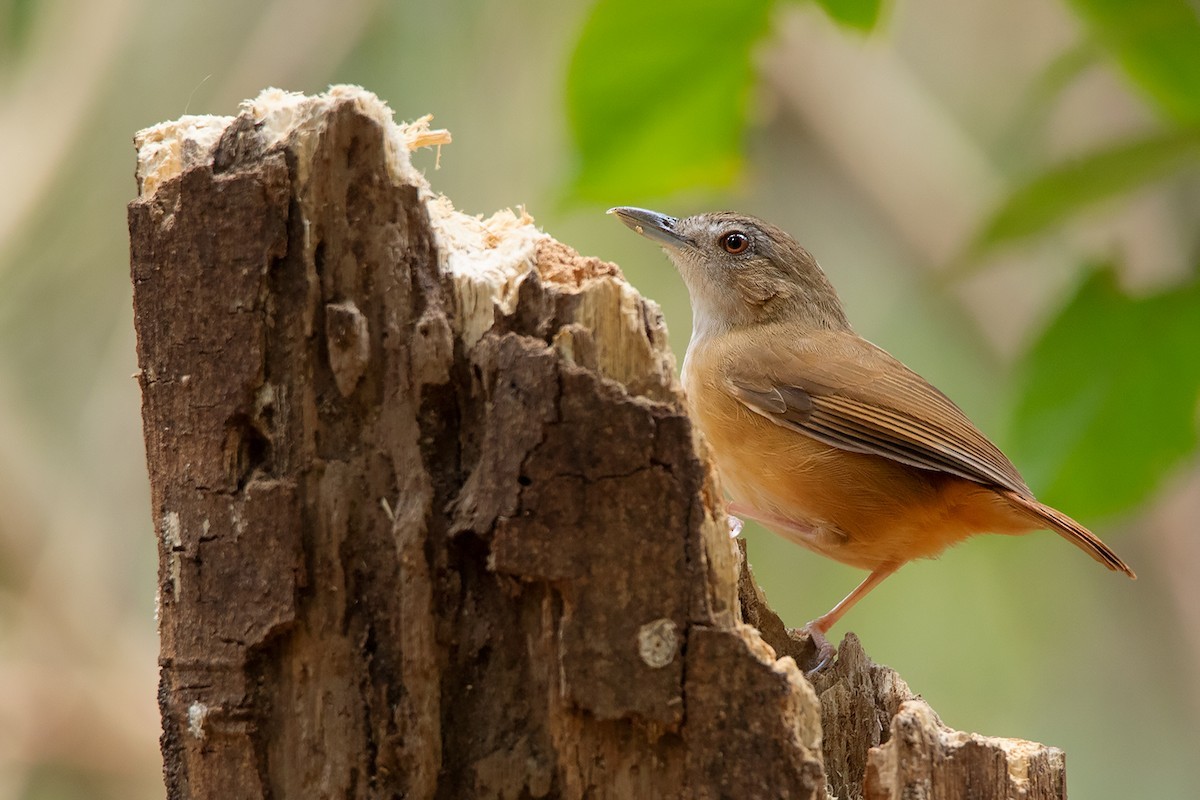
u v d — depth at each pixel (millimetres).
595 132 9289
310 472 5875
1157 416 8172
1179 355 8039
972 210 14320
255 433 5977
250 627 5848
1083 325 8125
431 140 6797
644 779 5637
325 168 5871
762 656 5574
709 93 9117
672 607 5555
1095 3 8469
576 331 5672
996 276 14141
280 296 5918
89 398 14141
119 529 14219
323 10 13141
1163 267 11602
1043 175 8273
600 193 9594
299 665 5867
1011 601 14648
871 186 14984
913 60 15414
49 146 13578
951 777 6043
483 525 5625
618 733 5652
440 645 5797
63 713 13570
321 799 5832
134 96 13547
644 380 5730
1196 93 8727
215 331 5926
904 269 15133
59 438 14117
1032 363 8258
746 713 5539
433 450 5855
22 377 14000
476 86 13148
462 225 6539
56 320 14031
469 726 5812
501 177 13188
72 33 13570
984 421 14438
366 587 5855
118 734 13664
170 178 6051
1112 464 8328
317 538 5859
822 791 5574
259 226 5875
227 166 6016
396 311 5859
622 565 5559
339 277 5891
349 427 5891
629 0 8570
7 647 13703
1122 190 8289
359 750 5805
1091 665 14672
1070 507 8523
